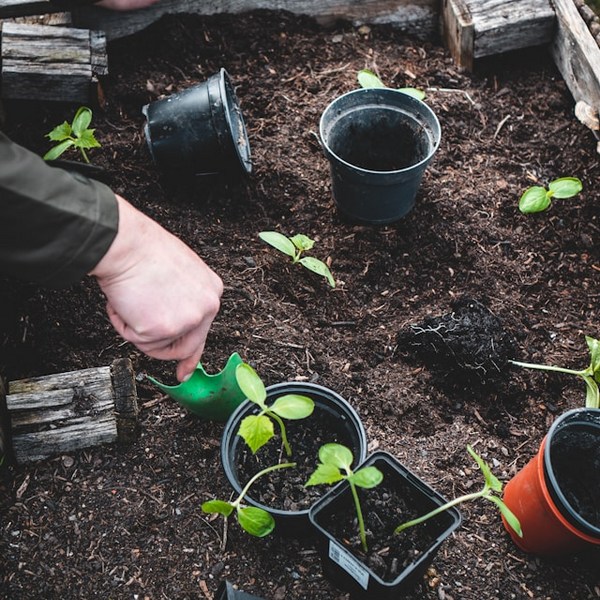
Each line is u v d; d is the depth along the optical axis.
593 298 2.22
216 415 1.88
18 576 1.71
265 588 1.70
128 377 1.91
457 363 2.03
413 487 1.64
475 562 1.75
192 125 2.23
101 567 1.72
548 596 1.72
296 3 2.77
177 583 1.71
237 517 1.66
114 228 1.27
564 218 2.37
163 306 1.35
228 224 2.31
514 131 2.58
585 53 2.51
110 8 2.56
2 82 2.34
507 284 2.23
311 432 1.83
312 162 2.44
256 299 2.13
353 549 1.63
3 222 1.20
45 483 1.83
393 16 2.84
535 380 2.04
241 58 2.67
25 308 2.06
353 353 2.07
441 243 2.28
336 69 2.69
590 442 1.72
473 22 2.63
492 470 1.89
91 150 2.36
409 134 2.30
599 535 1.54
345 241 2.28
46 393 1.86
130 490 1.83
